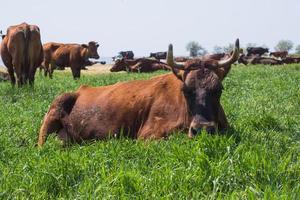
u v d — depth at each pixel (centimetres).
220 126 1018
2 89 2320
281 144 916
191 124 937
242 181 695
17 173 779
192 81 969
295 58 6575
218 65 1012
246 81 2188
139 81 1133
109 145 920
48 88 2219
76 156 836
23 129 1216
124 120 1075
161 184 689
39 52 2495
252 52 9262
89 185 695
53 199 698
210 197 645
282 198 597
